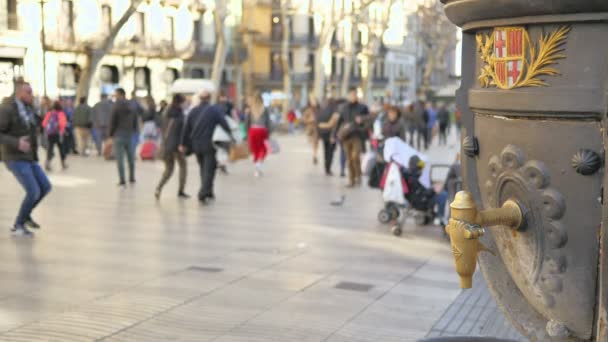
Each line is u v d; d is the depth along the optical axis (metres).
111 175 17.66
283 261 8.13
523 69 1.66
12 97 9.23
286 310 6.16
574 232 1.60
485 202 1.88
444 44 60.72
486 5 1.69
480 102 1.82
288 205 12.74
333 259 8.29
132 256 8.28
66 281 7.05
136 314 5.97
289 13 64.62
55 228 10.07
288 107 53.59
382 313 6.12
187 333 5.50
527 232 1.70
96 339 5.31
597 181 1.55
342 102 18.33
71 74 44.47
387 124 12.96
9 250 8.54
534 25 1.63
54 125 18.89
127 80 48.41
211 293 6.68
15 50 40.22
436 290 6.90
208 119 12.76
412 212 10.82
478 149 1.90
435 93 55.59
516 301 1.92
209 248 8.81
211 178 12.89
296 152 26.89
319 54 50.88
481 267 2.01
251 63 56.84
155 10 50.09
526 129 1.67
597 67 1.54
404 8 66.19
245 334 5.50
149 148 20.73
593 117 1.54
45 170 18.77
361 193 14.62
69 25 43.59
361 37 76.00
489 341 2.09
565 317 1.67
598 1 1.48
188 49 53.31
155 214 11.52
